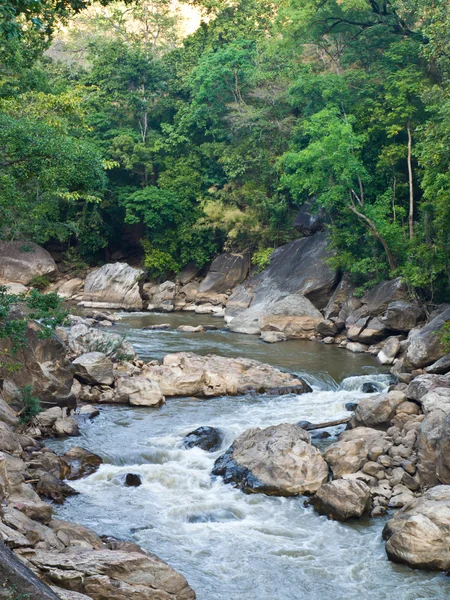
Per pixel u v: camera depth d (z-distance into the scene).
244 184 54.38
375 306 36.00
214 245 56.34
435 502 13.70
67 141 19.73
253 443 17.58
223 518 14.91
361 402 20.28
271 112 53.59
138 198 55.69
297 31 45.50
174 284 53.09
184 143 59.00
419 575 12.60
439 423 16.44
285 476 16.19
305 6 44.34
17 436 17.88
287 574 12.57
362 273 38.59
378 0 45.75
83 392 23.34
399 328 33.44
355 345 34.34
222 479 16.77
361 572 12.69
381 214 37.75
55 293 18.73
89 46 63.09
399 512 14.25
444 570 12.71
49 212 51.16
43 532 12.25
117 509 15.04
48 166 19.67
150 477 16.83
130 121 62.22
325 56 53.50
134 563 11.04
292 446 16.92
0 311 17.42
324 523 14.69
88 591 10.42
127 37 69.56
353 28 46.22
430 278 33.62
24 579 8.38
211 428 19.61
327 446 18.97
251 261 52.62
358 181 39.97
